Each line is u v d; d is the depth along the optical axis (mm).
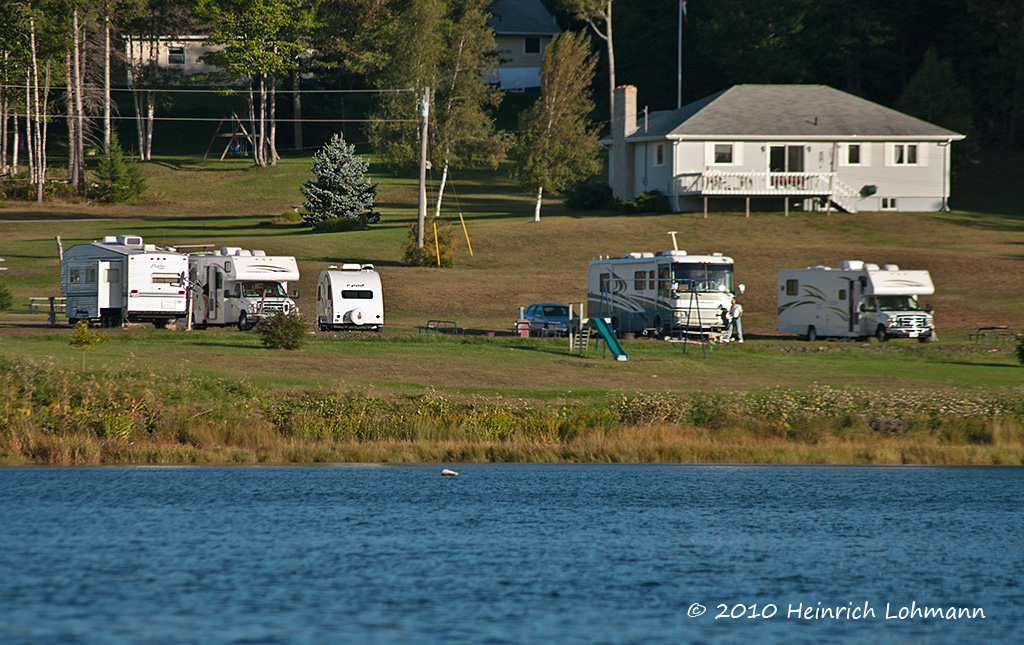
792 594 63094
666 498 91188
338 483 95875
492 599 60781
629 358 156250
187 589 61375
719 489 95562
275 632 53969
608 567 68188
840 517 84625
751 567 68812
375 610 58000
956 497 92375
